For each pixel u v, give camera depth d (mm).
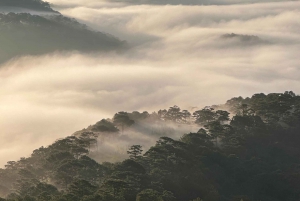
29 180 163000
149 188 137625
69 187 137375
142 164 161000
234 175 170125
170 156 163000
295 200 163625
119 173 144875
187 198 145375
